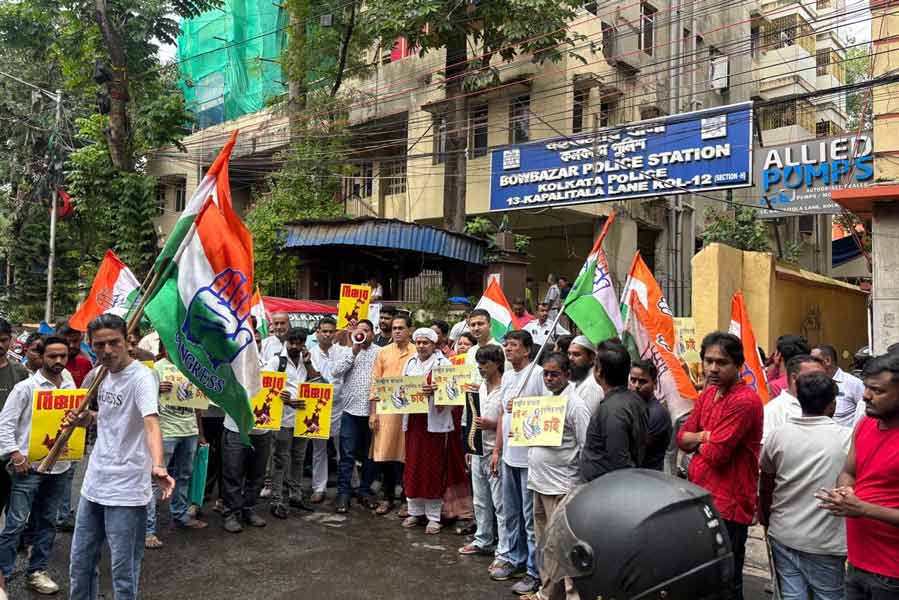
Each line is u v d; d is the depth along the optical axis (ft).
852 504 10.03
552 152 49.21
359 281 58.03
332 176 60.13
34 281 78.89
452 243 50.06
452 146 54.80
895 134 31.24
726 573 6.24
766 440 12.72
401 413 22.45
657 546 5.99
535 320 35.32
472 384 20.66
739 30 70.33
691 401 18.60
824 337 51.47
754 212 55.52
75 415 13.70
